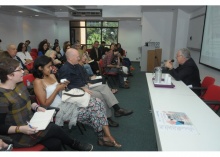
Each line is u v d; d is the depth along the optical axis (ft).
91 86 9.03
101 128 7.27
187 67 9.37
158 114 4.99
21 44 16.07
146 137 8.42
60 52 20.13
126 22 34.47
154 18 25.36
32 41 32.12
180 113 5.07
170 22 25.09
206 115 4.99
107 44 35.73
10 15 26.40
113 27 35.01
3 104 4.75
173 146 3.59
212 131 4.14
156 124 4.44
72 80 8.47
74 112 6.91
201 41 15.16
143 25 25.75
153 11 24.79
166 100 6.19
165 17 25.07
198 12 17.97
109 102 8.91
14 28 27.45
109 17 29.45
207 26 13.88
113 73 16.15
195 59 18.54
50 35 34.76
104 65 16.79
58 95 7.27
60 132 5.79
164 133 4.03
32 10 21.77
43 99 6.63
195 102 6.02
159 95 6.73
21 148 4.87
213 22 12.75
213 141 3.76
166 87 7.75
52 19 33.96
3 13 24.57
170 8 21.57
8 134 4.85
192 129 4.21
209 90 8.00
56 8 25.58
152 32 25.76
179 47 22.34
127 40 35.22
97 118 7.20
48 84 7.12
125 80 17.62
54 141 5.33
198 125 4.41
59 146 5.43
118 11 28.35
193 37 18.85
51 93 6.97
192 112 5.19
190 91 7.30
